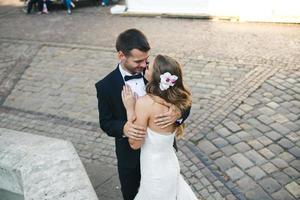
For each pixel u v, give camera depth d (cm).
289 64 762
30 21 1236
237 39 918
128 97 283
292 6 987
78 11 1309
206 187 458
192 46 898
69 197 285
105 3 1347
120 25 1108
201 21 1074
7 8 1436
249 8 1027
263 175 470
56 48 970
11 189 353
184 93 287
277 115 595
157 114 284
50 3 1343
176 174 325
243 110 617
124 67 295
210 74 752
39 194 290
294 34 918
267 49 844
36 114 673
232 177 471
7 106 711
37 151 344
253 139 541
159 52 877
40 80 805
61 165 323
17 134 378
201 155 517
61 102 706
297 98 638
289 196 434
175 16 1121
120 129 301
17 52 965
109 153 545
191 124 590
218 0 1063
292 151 509
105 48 938
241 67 768
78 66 852
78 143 576
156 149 304
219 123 588
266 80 705
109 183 473
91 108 675
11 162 331
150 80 283
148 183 317
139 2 1186
